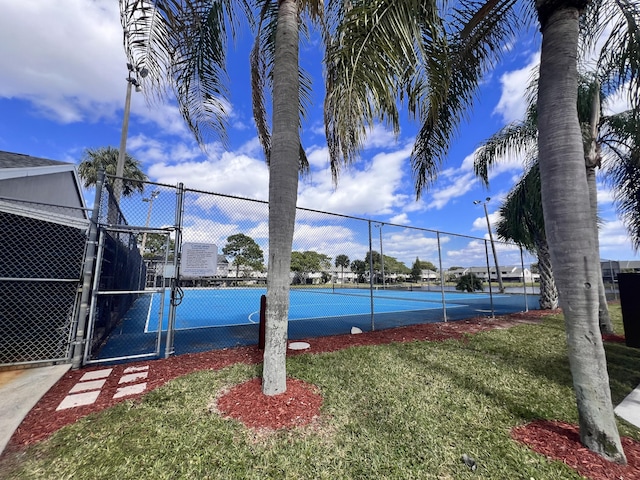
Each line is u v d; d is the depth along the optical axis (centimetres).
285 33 309
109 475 182
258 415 252
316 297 1838
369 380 341
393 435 229
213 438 222
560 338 579
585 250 217
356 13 212
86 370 371
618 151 717
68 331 401
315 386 319
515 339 569
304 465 194
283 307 294
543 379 355
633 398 318
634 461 198
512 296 1975
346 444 217
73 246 453
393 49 211
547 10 237
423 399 294
